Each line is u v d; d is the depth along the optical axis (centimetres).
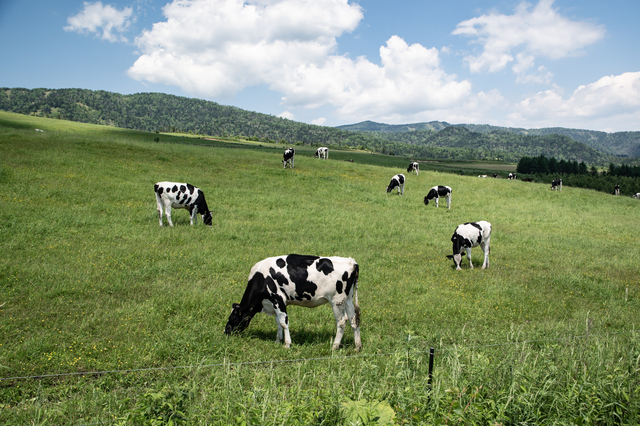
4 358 562
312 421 371
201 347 634
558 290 1120
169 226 1559
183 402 398
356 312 678
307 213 2080
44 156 2416
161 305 818
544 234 2033
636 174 11875
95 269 994
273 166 3416
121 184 2116
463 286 1112
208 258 1177
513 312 915
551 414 416
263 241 1459
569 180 9119
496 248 1670
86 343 635
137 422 395
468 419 388
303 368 564
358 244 1517
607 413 418
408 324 816
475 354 541
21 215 1404
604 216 2727
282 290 680
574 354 529
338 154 11012
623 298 1049
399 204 2622
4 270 920
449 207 2609
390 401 433
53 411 439
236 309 707
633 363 509
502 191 3388
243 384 505
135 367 561
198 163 3075
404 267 1279
